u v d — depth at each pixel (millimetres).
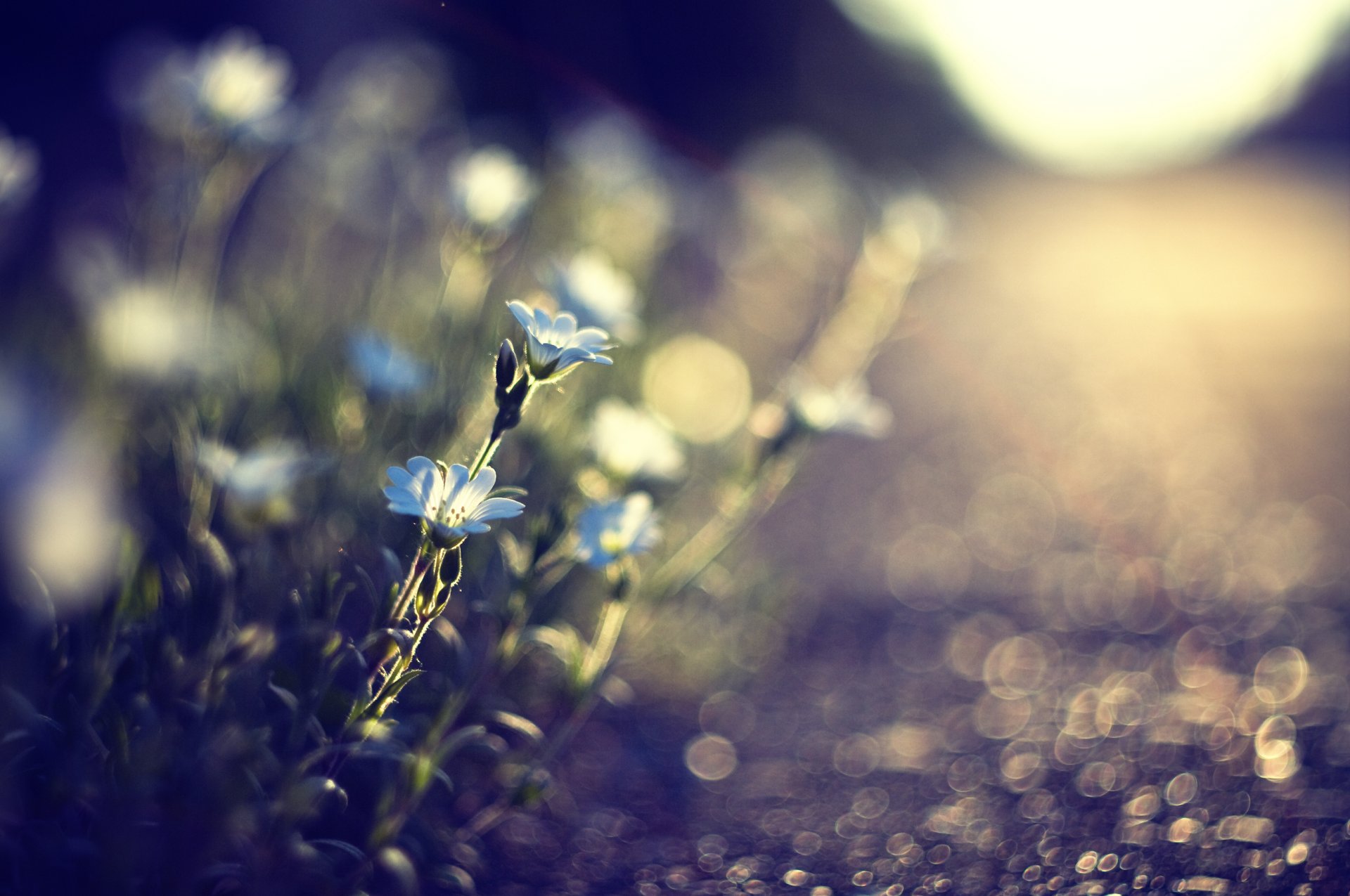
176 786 272
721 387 655
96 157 947
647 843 348
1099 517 705
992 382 1061
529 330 281
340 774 315
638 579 376
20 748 283
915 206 508
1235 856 325
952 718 426
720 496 444
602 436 338
